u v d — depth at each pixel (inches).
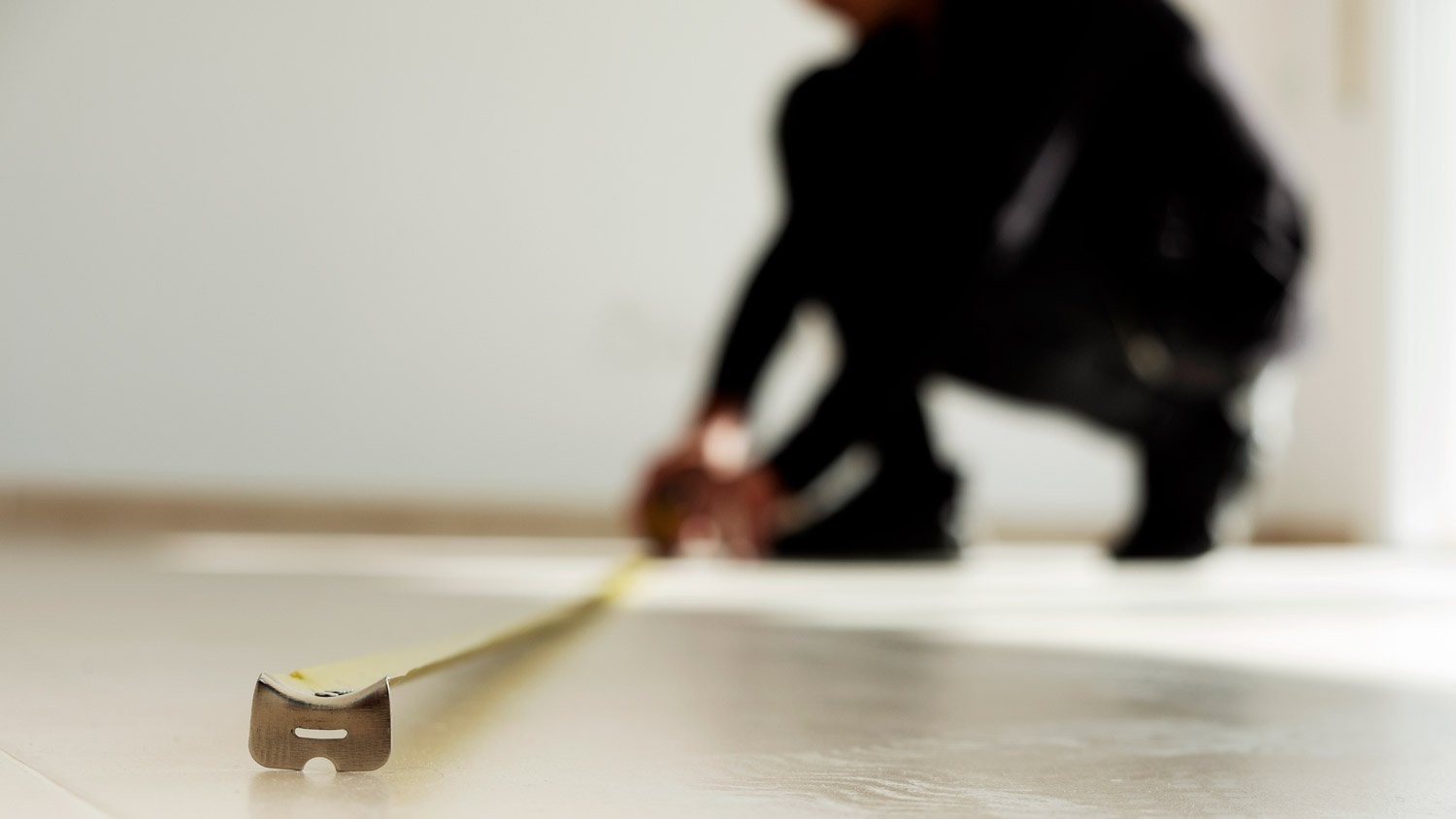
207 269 116.6
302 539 95.8
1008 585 50.0
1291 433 142.7
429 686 18.5
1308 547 128.5
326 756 11.0
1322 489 141.4
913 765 12.9
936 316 60.7
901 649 26.5
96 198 114.0
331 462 119.3
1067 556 90.3
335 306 119.8
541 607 34.4
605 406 127.3
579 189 127.1
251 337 117.4
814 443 62.4
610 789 11.0
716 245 131.3
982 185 59.5
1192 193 71.4
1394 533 137.2
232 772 10.9
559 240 126.5
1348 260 140.3
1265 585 53.5
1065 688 20.5
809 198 65.9
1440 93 138.0
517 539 107.3
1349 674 23.5
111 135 114.4
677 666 21.9
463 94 123.6
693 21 130.7
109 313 114.1
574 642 25.6
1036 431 139.6
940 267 60.0
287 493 118.0
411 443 121.5
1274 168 73.4
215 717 14.3
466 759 12.3
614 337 127.8
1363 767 13.6
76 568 49.6
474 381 123.4
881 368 61.2
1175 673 23.1
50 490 111.9
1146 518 74.4
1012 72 59.4
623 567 54.4
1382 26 138.3
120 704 15.2
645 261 129.1
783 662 23.1
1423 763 14.0
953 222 59.6
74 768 11.0
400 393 121.4
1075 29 61.1
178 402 115.4
